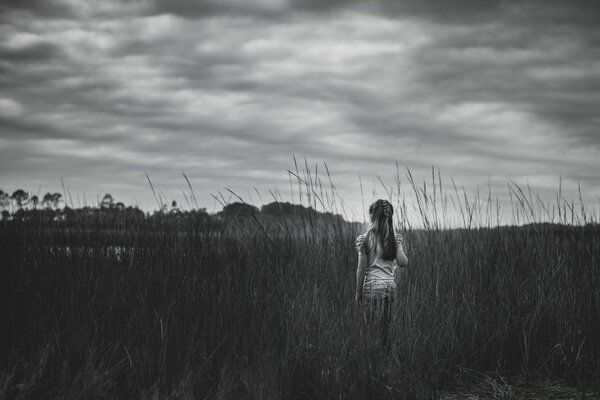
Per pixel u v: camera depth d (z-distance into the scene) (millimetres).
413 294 5746
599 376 4973
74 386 3668
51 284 4984
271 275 5520
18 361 3998
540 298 5930
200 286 5086
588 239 6762
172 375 3965
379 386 4074
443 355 5082
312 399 4078
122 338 4355
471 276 6230
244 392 3854
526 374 5199
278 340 4508
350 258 6320
